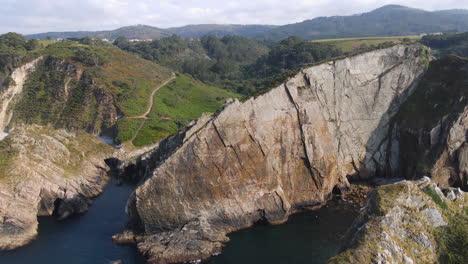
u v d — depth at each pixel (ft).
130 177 287.48
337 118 246.47
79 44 601.21
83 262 165.37
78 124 406.21
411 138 243.60
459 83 234.58
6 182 193.88
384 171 257.34
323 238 185.98
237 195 203.00
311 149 224.53
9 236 181.98
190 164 197.47
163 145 244.01
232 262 166.30
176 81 573.33
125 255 171.94
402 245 119.24
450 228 126.21
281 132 219.00
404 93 258.16
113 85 460.96
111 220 209.05
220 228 197.06
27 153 220.43
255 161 208.64
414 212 128.98
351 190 243.40
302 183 223.30
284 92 222.48
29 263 164.14
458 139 225.56
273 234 192.75
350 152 251.19
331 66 242.99
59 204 218.79
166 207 192.75
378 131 257.55
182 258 168.04
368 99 255.29
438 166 227.20
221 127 202.28
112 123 406.21
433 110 238.27
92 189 246.06
